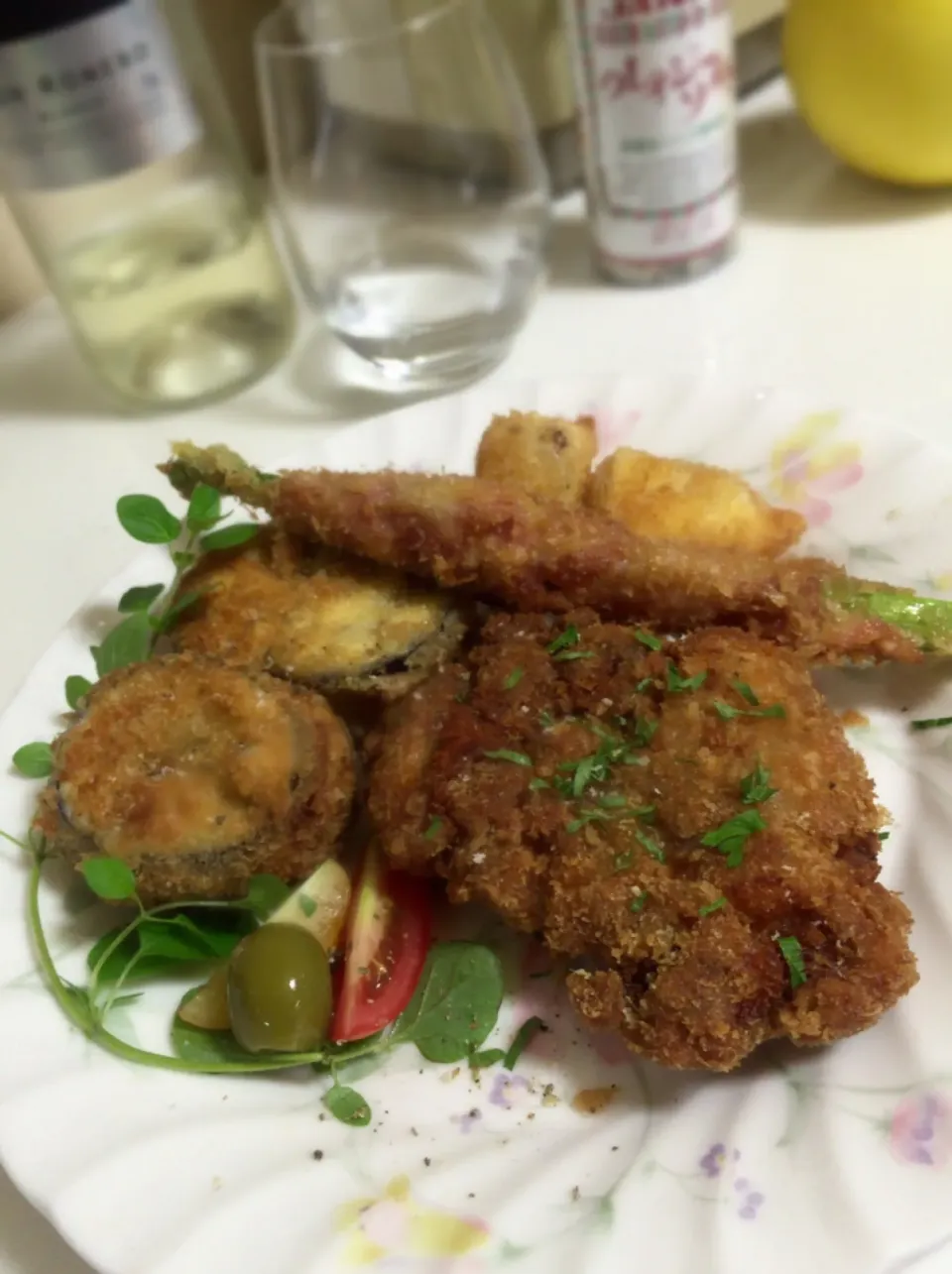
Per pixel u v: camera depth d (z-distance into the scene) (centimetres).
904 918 18
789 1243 15
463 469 28
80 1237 16
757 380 31
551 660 22
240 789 21
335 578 24
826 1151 16
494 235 35
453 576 24
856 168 37
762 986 18
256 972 19
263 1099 19
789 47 36
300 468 27
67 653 25
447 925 22
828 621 22
